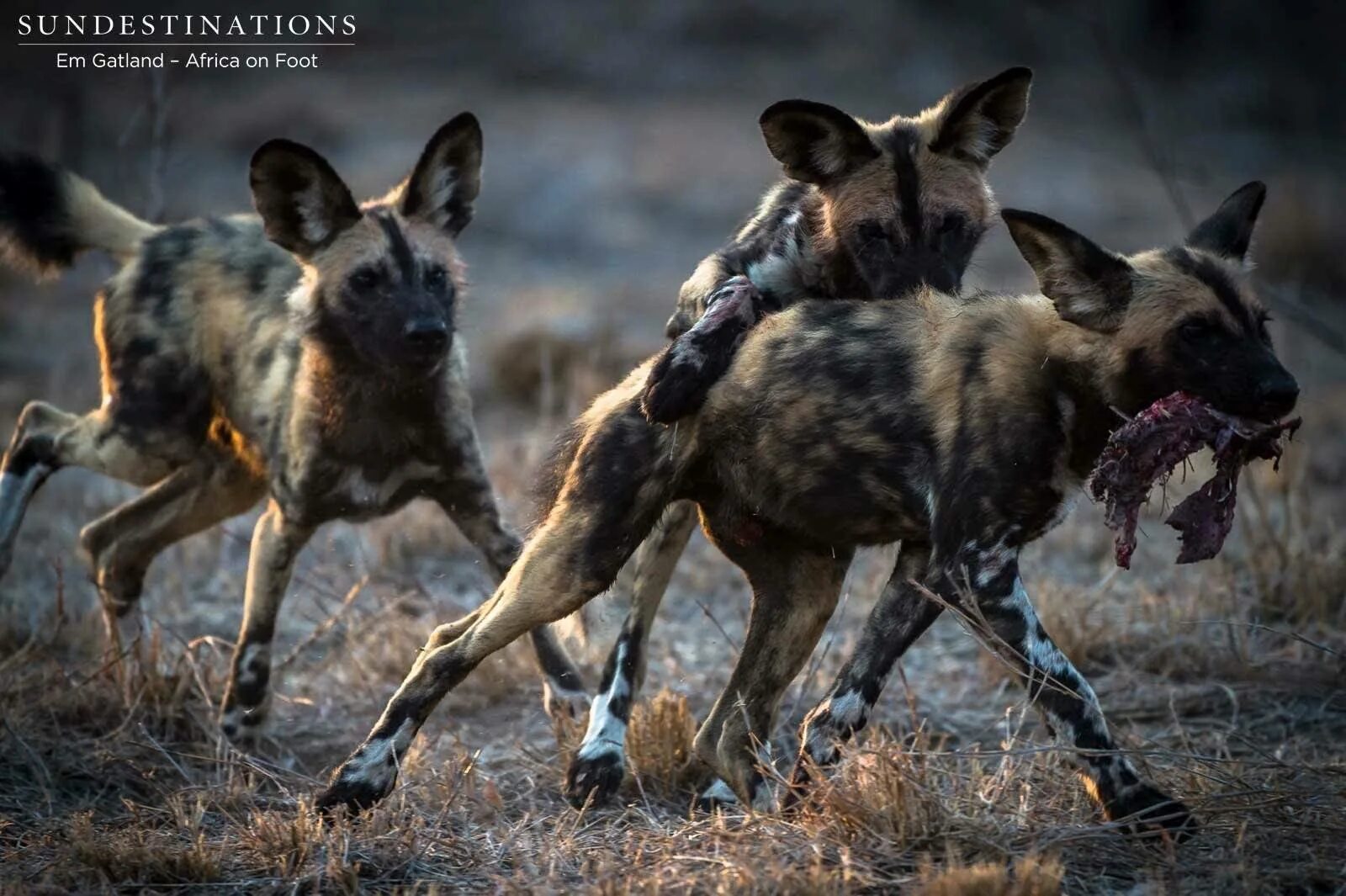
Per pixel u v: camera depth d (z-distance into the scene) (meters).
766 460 13.34
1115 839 11.72
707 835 12.17
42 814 13.73
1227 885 11.21
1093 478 12.06
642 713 15.10
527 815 13.31
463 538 22.17
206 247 17.53
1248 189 13.49
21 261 18.47
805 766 12.51
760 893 10.88
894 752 12.15
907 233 15.27
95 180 39.47
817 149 15.55
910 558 13.29
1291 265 36.84
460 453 16.31
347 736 16.36
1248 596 19.09
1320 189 44.53
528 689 17.55
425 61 62.62
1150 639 17.86
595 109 57.16
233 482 17.83
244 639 15.95
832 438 13.02
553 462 13.97
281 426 16.12
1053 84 60.16
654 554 15.11
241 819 13.34
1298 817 12.14
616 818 13.55
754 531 13.87
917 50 64.81
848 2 68.81
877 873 11.41
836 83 61.16
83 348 33.78
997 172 49.12
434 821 13.06
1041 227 12.34
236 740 15.77
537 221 45.06
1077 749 11.80
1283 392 11.94
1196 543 12.04
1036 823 12.01
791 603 13.98
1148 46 63.16
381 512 16.44
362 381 15.75
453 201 17.20
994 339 12.70
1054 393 12.53
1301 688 16.41
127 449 17.39
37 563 21.33
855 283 15.52
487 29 67.12
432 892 11.16
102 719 15.73
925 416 12.73
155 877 11.98
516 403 30.36
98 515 23.12
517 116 55.47
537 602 13.33
